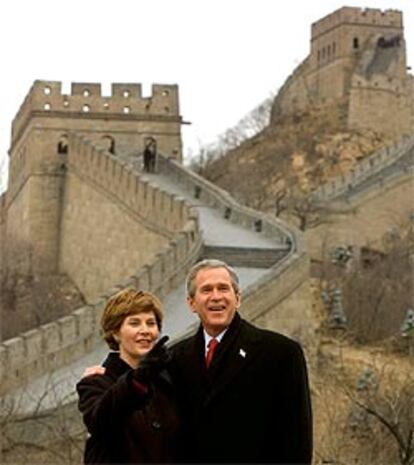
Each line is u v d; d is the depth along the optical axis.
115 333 10.36
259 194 106.44
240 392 10.05
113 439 9.83
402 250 75.88
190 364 10.28
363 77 136.75
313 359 46.38
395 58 142.25
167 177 78.12
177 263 51.69
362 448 29.20
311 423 10.21
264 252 54.81
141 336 10.27
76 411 32.97
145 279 49.53
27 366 41.88
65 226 88.00
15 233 97.50
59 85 92.38
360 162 114.69
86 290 80.50
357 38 148.25
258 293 47.25
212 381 10.12
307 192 108.12
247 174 121.94
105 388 10.09
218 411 10.03
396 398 28.94
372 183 91.25
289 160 127.25
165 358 9.69
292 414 10.10
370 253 85.69
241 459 9.97
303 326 49.06
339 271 73.69
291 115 144.75
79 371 42.88
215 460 9.98
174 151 93.25
